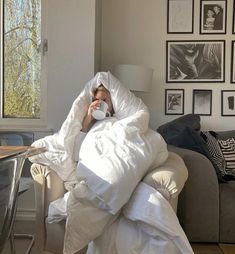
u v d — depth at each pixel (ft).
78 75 10.27
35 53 10.75
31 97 10.81
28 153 5.56
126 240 5.38
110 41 12.03
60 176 6.66
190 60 11.94
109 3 12.00
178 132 9.80
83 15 10.21
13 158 4.37
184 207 8.35
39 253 6.48
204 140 9.70
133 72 10.42
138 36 12.01
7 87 10.87
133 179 5.43
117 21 12.02
